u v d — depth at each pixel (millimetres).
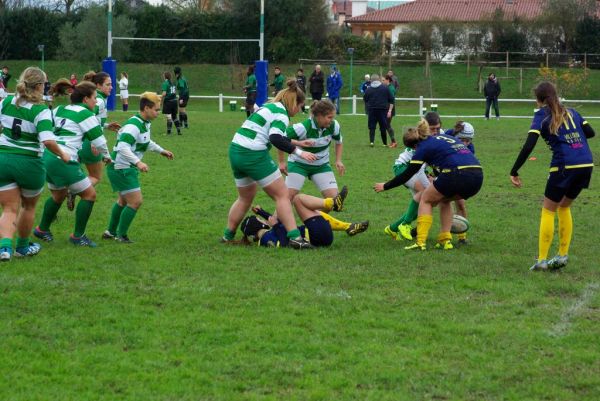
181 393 6781
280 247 12367
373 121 29078
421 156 12031
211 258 11617
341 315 8906
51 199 12445
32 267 10836
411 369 7328
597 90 62625
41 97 10719
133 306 9117
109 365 7359
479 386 6965
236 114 44750
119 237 12781
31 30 70312
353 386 6945
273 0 69688
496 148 29297
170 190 18578
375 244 12828
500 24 68875
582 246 12812
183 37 70438
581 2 67875
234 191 18594
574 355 7691
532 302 9500
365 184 19969
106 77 15133
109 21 46062
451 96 63906
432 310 9117
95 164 13922
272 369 7297
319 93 44875
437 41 70438
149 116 12625
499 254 12148
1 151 10734
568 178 10758
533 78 65875
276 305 9234
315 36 72062
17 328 8289
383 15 83875
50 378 7062
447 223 12539
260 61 46344
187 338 8086
